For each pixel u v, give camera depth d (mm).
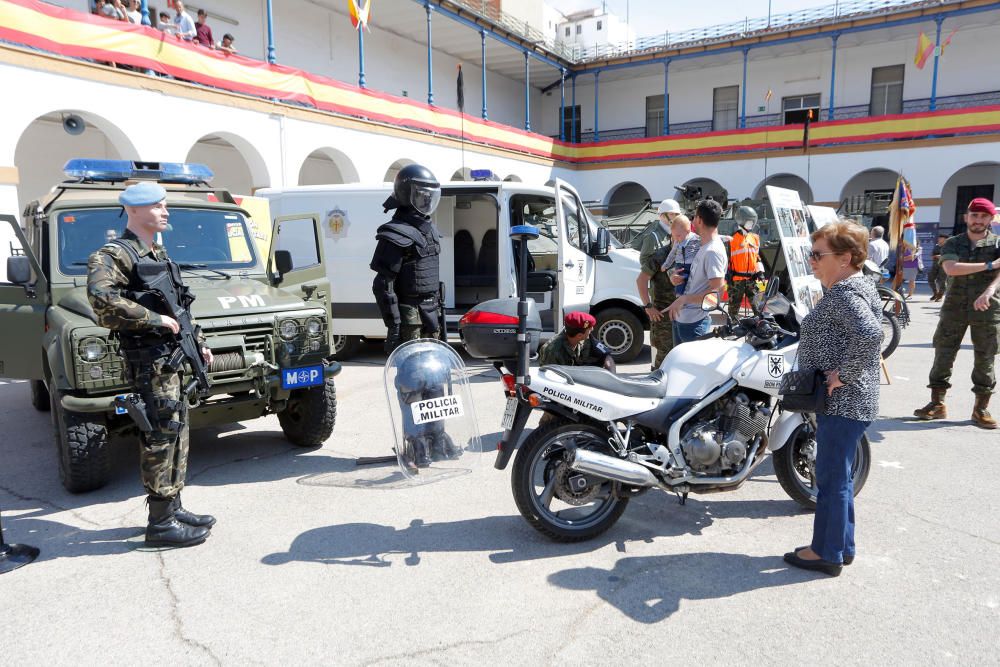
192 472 4691
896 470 4496
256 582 3148
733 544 3492
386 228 4488
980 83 24172
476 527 3740
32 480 4590
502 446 3473
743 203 14945
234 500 4160
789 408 3082
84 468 4133
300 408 5090
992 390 5395
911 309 14039
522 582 3115
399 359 3830
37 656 2590
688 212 13273
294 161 14852
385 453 5094
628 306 8547
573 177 26750
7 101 9648
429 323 4738
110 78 11023
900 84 25422
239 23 18719
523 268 3359
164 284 3387
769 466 4715
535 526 3438
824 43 25375
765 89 27734
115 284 3246
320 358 4738
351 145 16344
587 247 8039
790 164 23562
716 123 28906
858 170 22500
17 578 3213
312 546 3521
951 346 5492
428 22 20172
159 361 3408
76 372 3873
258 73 13938
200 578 3195
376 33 23375
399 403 3826
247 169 18766
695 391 3535
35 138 13836
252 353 4395
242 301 4527
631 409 3434
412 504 4078
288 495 4238
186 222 5281
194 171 5648
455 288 9156
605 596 2979
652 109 30234
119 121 11211
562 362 4574
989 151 20625
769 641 2613
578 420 3482
